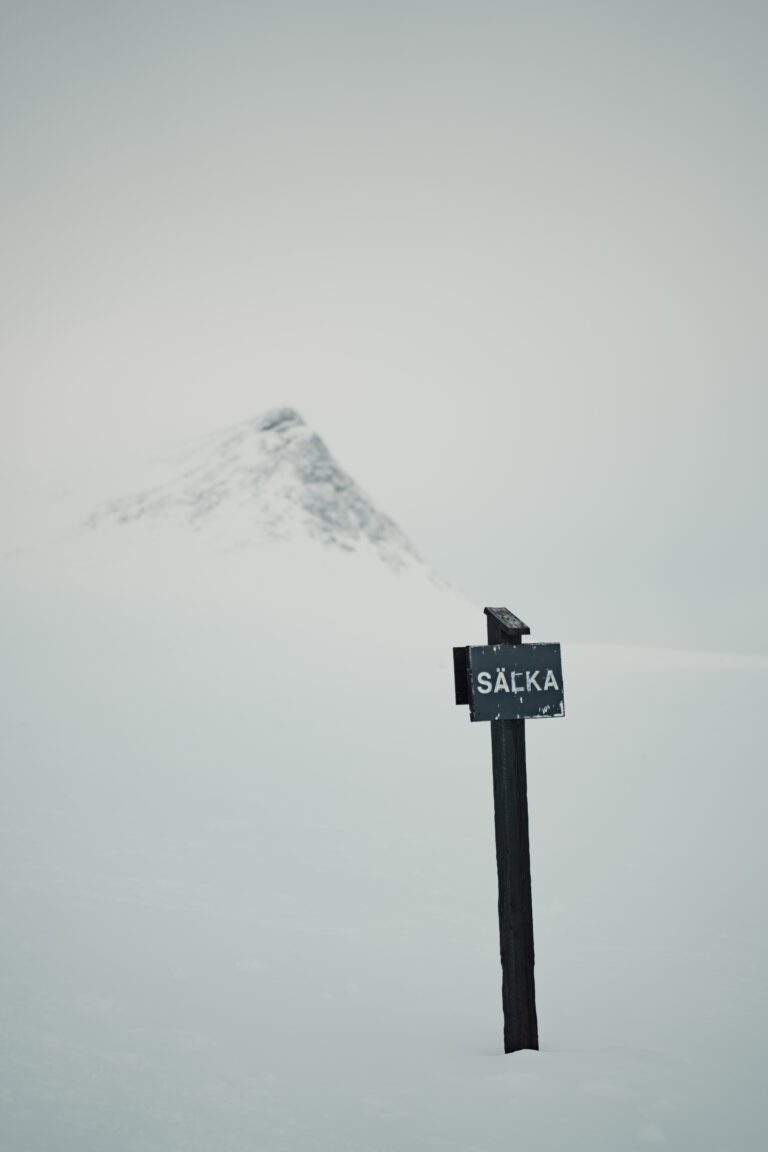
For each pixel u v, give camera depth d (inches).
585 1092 206.5
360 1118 192.4
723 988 309.9
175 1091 203.3
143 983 282.2
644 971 329.7
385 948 345.1
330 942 347.9
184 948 323.9
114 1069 214.2
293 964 315.3
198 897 404.2
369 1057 230.8
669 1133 187.8
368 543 3476.9
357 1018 263.7
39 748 808.9
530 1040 236.8
